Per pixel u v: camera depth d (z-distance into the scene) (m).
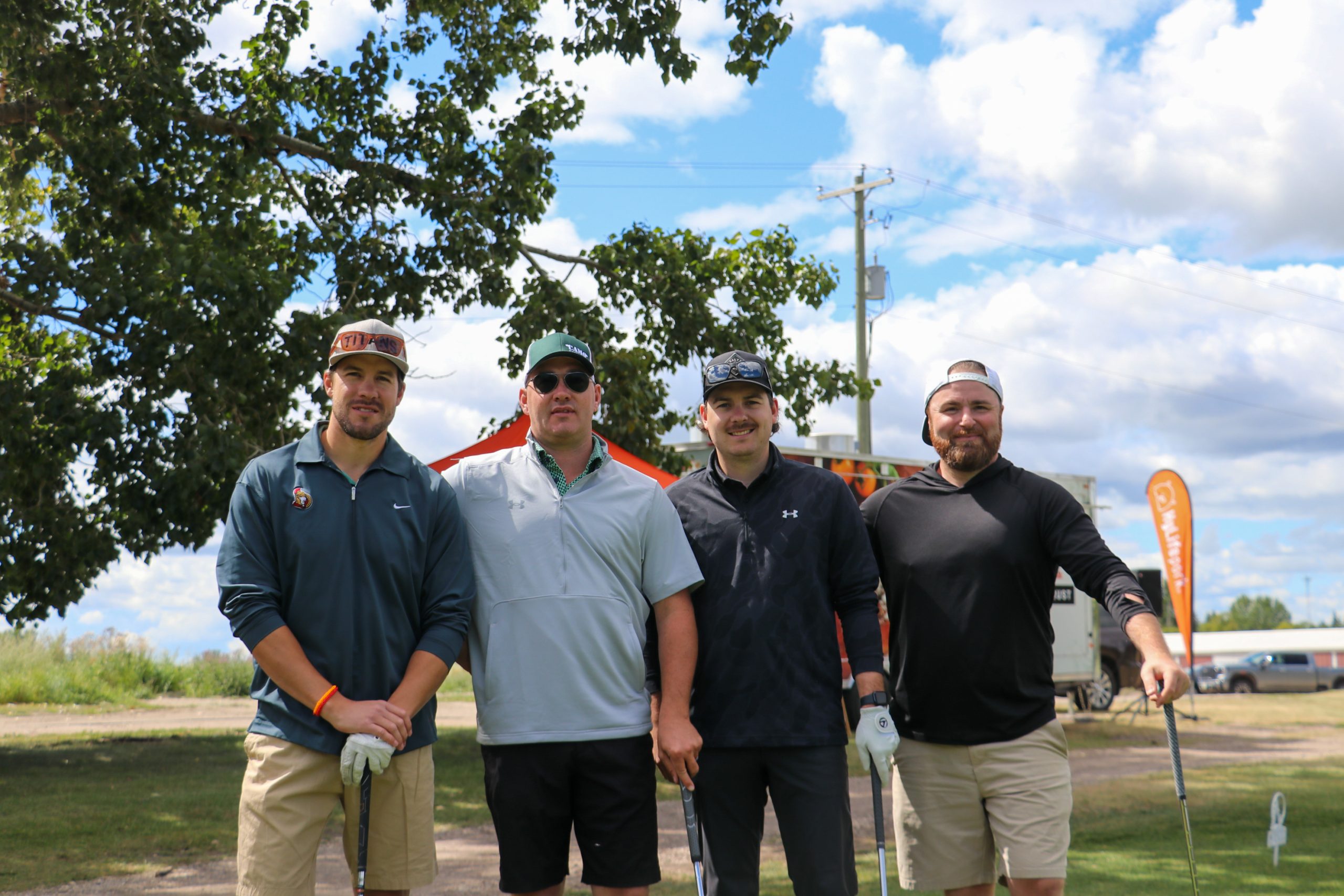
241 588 3.22
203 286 9.38
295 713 3.21
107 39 10.09
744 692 3.45
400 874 3.29
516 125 12.08
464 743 13.05
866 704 3.48
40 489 11.09
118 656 20.42
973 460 3.72
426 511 3.39
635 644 3.50
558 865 3.45
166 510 9.23
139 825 7.74
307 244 11.30
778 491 3.61
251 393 10.23
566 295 11.92
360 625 3.27
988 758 3.60
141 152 10.31
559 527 3.47
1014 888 3.60
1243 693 32.41
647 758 3.48
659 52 10.72
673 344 12.65
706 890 3.48
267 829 3.17
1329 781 10.05
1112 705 20.41
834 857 3.38
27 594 11.27
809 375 13.30
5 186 11.66
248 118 11.08
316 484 3.32
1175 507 13.54
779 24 10.68
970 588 3.62
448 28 12.24
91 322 9.48
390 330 3.40
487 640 3.45
